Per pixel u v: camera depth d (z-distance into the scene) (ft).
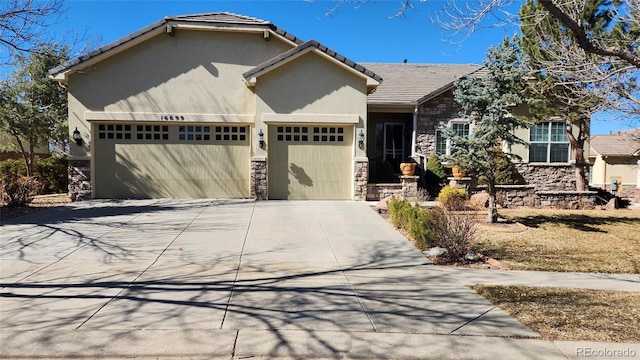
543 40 31.09
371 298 17.12
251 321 14.44
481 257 24.72
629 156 96.58
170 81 42.86
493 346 13.01
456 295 17.85
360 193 43.62
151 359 11.88
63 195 47.47
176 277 19.25
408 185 44.73
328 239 27.43
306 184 43.86
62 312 14.93
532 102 33.71
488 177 36.09
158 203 40.29
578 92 28.68
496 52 33.86
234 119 43.16
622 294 18.67
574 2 22.29
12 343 12.55
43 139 55.72
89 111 41.65
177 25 41.93
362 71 42.70
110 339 12.89
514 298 17.65
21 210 36.17
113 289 17.48
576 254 27.09
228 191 43.98
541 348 12.92
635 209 49.52
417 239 26.13
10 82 52.08
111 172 42.63
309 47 41.86
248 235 28.02
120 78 42.11
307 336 13.39
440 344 13.07
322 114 43.01
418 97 55.11
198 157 43.55
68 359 11.82
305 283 18.88
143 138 42.91
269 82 42.50
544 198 48.39
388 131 60.85
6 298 16.30
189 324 14.07
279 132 43.52
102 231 28.50
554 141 55.93
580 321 15.14
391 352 12.51
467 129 55.26
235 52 43.80
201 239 26.71
